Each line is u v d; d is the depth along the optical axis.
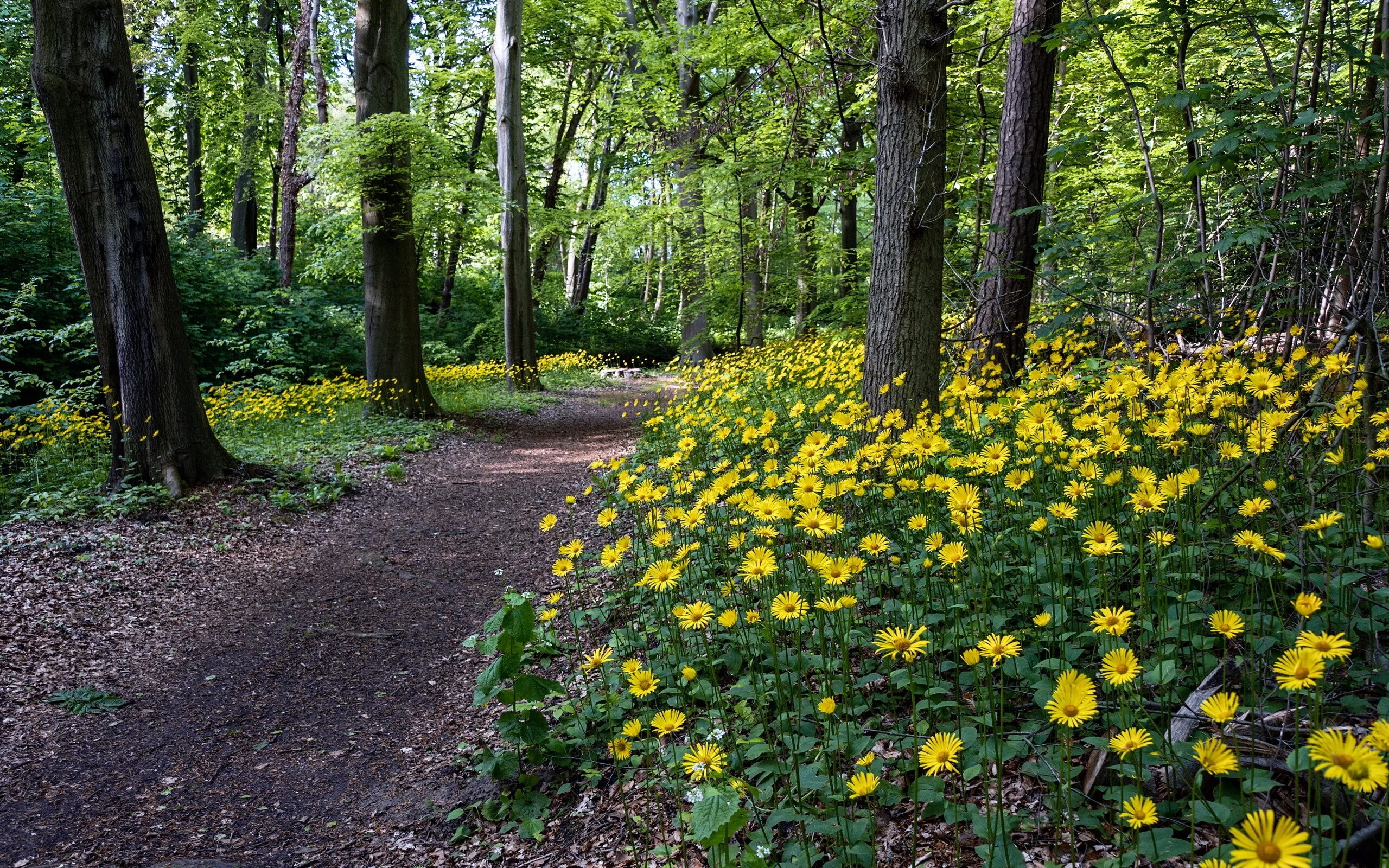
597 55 23.17
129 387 7.63
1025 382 5.57
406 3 12.45
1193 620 2.57
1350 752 1.22
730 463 6.04
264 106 21.48
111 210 7.45
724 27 13.91
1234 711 1.50
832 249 14.54
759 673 3.18
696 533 4.61
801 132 13.38
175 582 6.04
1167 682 2.25
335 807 3.39
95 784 3.61
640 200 25.67
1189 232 5.90
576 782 3.18
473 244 16.92
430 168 12.85
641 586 4.30
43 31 7.21
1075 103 11.41
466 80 19.28
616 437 12.44
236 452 9.79
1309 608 1.91
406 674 4.72
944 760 1.73
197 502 7.50
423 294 26.86
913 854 1.99
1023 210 6.15
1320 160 4.61
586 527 7.03
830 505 4.87
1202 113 6.52
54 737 3.99
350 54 23.77
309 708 4.34
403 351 12.98
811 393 8.73
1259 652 2.41
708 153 16.66
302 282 19.73
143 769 3.74
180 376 7.83
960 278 7.66
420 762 3.69
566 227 18.84
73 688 4.48
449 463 10.73
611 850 2.67
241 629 5.41
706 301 17.02
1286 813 1.87
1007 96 7.29
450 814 3.13
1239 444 3.46
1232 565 3.12
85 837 3.21
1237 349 4.84
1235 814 1.89
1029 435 3.73
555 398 17.33
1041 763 2.28
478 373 19.28
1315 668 1.52
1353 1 4.92
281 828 3.26
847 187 13.66
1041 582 3.24
